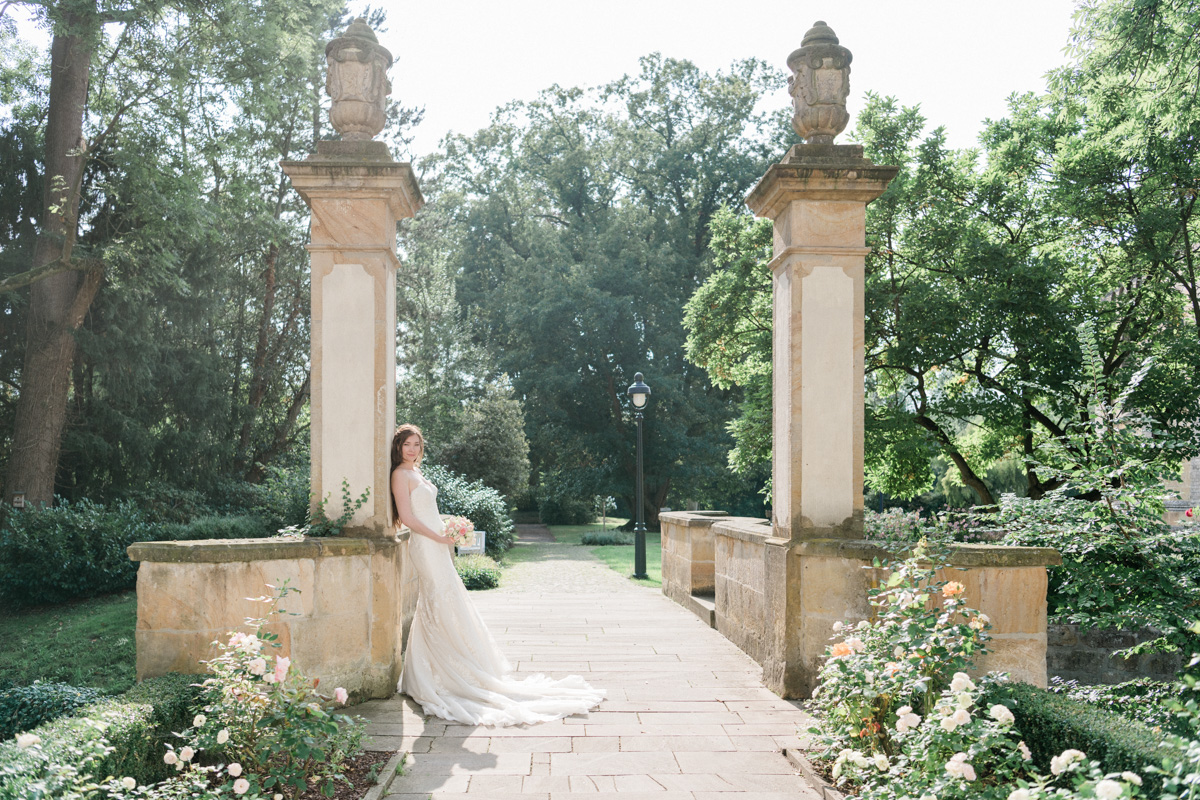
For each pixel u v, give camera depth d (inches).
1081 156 405.4
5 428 616.7
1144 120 367.9
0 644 420.2
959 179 475.2
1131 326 439.8
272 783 115.0
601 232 1206.3
